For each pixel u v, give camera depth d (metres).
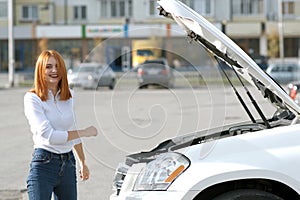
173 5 5.39
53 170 5.55
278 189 5.39
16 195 9.16
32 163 5.55
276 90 5.44
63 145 5.58
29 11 65.81
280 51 60.06
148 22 58.47
